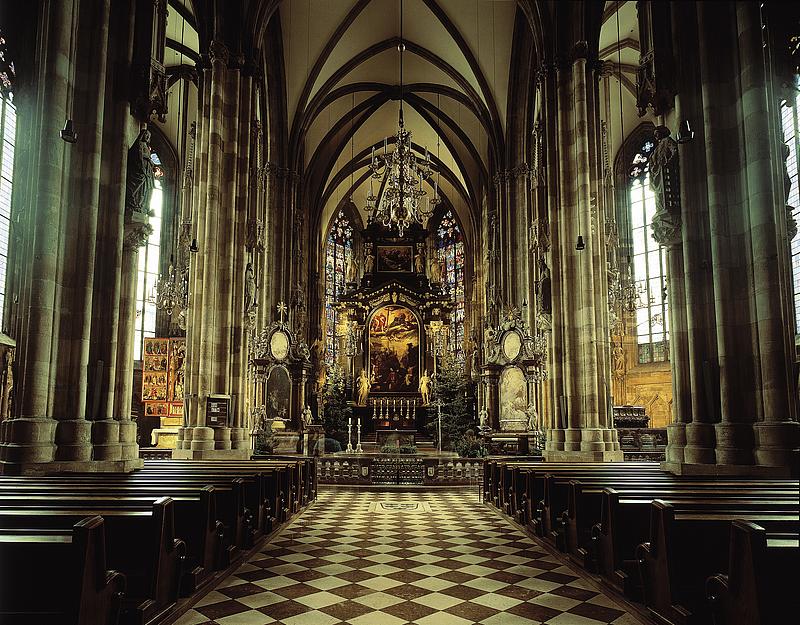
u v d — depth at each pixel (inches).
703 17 475.5
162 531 226.8
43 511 220.5
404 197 973.8
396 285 1967.3
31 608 165.5
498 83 1288.1
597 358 770.2
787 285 431.5
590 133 810.8
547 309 882.1
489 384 1227.9
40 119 438.9
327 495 767.1
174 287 928.9
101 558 176.6
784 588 169.8
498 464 619.2
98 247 477.1
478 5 1182.3
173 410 1125.1
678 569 219.0
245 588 301.9
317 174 1711.4
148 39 514.6
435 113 1571.1
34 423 410.6
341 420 1715.1
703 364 468.8
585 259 783.7
